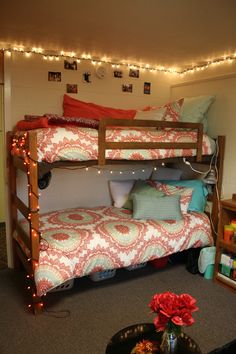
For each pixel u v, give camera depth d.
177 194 2.97
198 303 2.37
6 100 2.75
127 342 1.43
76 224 2.59
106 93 3.23
